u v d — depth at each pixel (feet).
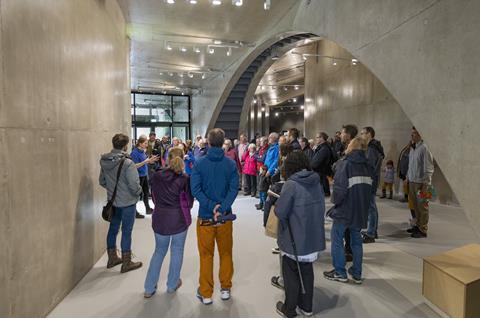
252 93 37.14
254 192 23.43
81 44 10.17
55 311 8.00
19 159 6.68
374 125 28.19
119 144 10.36
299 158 7.50
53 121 8.18
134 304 8.34
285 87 58.75
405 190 21.62
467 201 8.02
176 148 8.84
